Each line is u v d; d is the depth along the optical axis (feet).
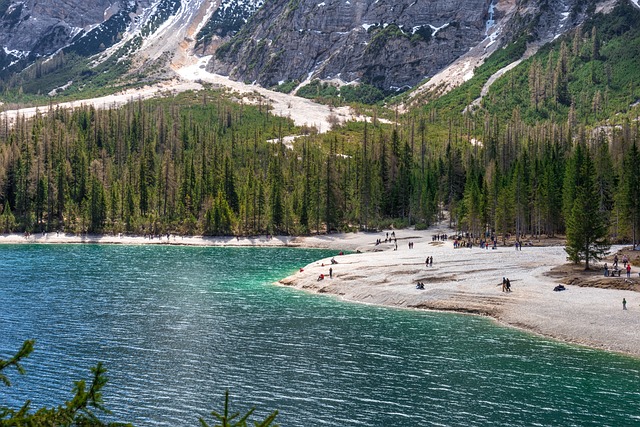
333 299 250.16
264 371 152.46
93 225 533.14
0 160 583.99
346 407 129.39
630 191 325.01
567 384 143.64
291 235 529.04
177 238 518.37
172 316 214.07
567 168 416.87
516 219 412.98
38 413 42.70
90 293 258.57
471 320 211.61
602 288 235.40
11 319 206.59
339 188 561.43
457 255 324.19
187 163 601.21
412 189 572.51
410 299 239.09
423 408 128.88
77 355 164.45
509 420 122.62
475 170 583.99
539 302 219.20
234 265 361.30
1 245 478.59
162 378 146.61
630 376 149.38
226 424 44.93
